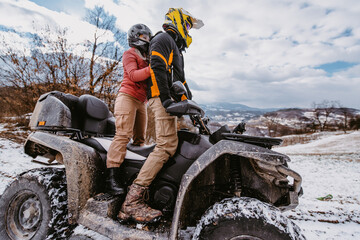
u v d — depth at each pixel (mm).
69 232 1961
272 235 1292
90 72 8961
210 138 1896
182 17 2047
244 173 1707
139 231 1648
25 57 8914
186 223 1808
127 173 2014
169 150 1790
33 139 2232
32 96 9367
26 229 2078
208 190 1815
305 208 3766
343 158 11516
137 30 2148
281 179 1610
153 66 1744
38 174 2127
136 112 2311
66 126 2156
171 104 1660
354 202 4281
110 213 1801
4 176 4664
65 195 2066
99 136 2564
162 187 1803
